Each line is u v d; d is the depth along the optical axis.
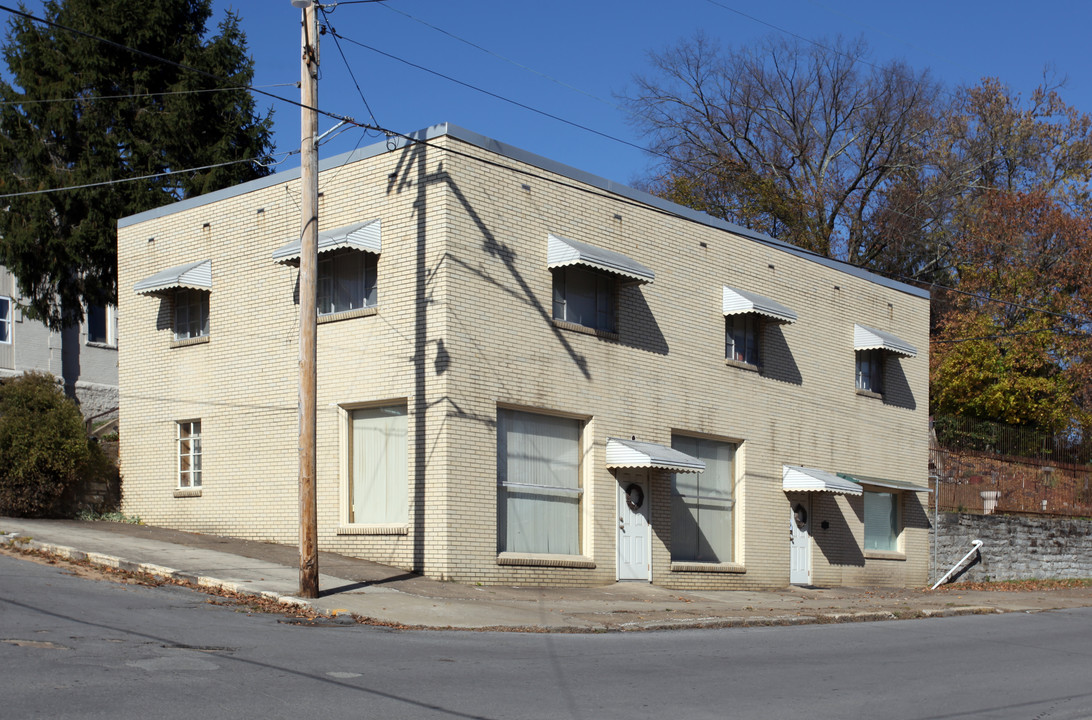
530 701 9.38
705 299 23.03
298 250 18.78
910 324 29.61
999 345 39.06
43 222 29.14
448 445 17.75
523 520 19.17
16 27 29.78
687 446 22.70
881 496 27.98
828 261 26.88
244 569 17.05
